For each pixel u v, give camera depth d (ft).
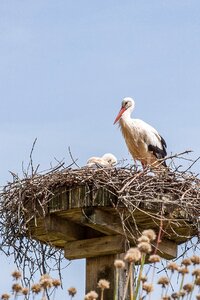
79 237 40.55
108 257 39.04
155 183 41.06
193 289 27.27
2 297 28.40
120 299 37.24
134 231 39.73
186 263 28.60
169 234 40.83
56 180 39.73
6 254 41.65
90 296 26.86
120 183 39.47
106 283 28.55
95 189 38.55
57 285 29.32
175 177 42.88
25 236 41.47
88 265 39.50
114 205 38.01
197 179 42.86
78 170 40.34
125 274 37.86
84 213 38.45
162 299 27.35
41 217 39.88
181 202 39.88
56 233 39.83
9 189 41.86
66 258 40.29
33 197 40.34
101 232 39.65
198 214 40.57
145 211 38.65
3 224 41.81
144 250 27.81
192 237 41.34
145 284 27.73
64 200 39.09
